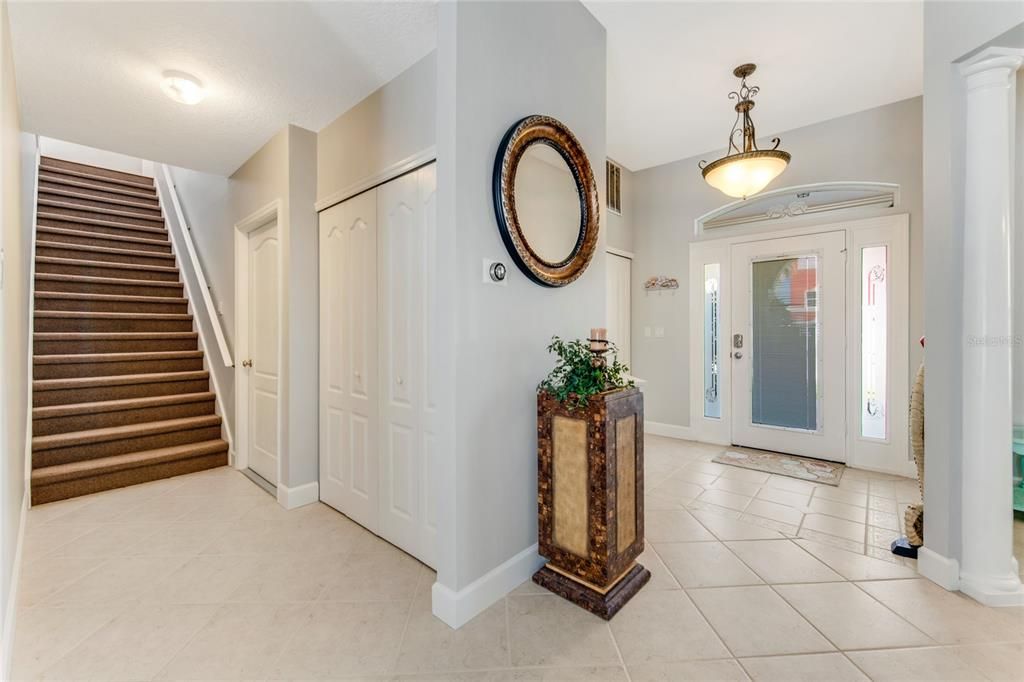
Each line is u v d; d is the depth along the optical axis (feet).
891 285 11.30
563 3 7.25
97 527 8.53
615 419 5.94
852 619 5.73
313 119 9.30
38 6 6.15
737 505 9.39
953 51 6.11
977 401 6.10
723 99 10.84
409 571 7.04
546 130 6.64
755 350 13.51
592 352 6.40
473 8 5.74
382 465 8.12
